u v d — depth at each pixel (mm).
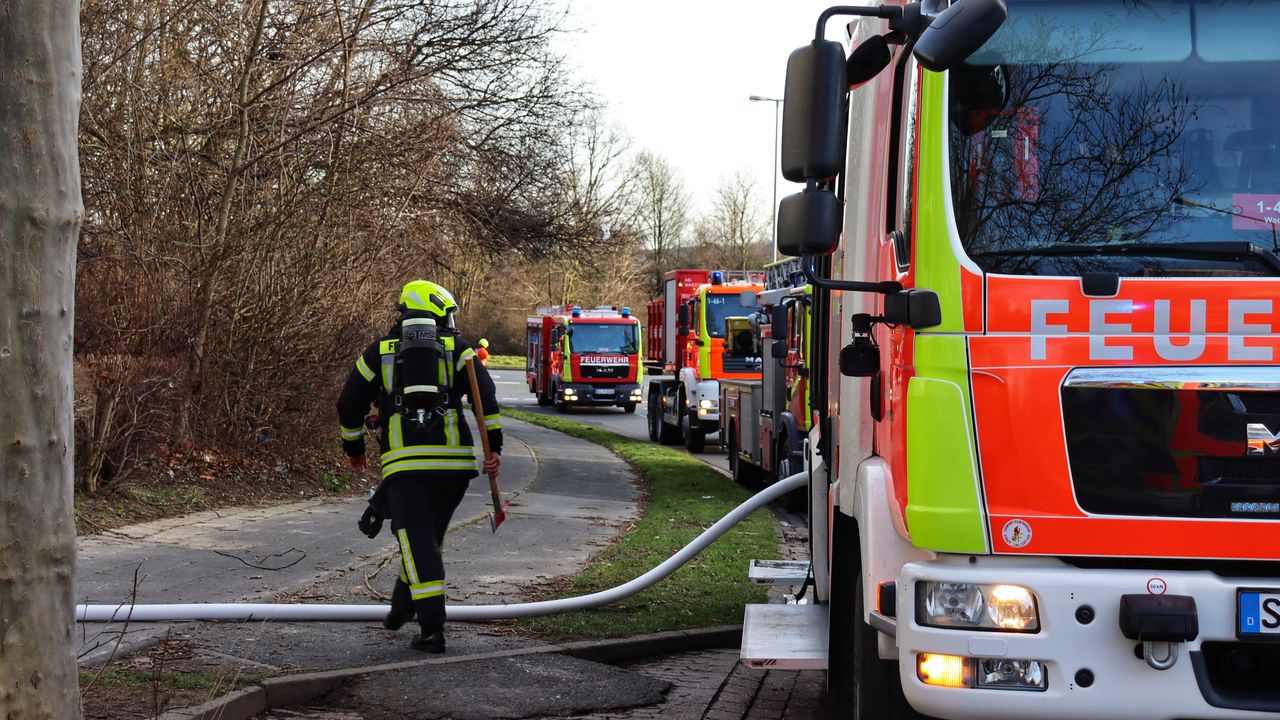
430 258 17844
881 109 4906
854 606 5008
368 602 7645
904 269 4273
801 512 14156
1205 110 4086
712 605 7992
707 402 23734
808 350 12688
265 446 13820
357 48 14578
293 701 5469
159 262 12500
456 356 6594
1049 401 3805
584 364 37500
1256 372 3789
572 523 12258
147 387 11734
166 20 12875
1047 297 3863
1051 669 3717
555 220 20219
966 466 3828
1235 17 4148
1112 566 3805
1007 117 4086
